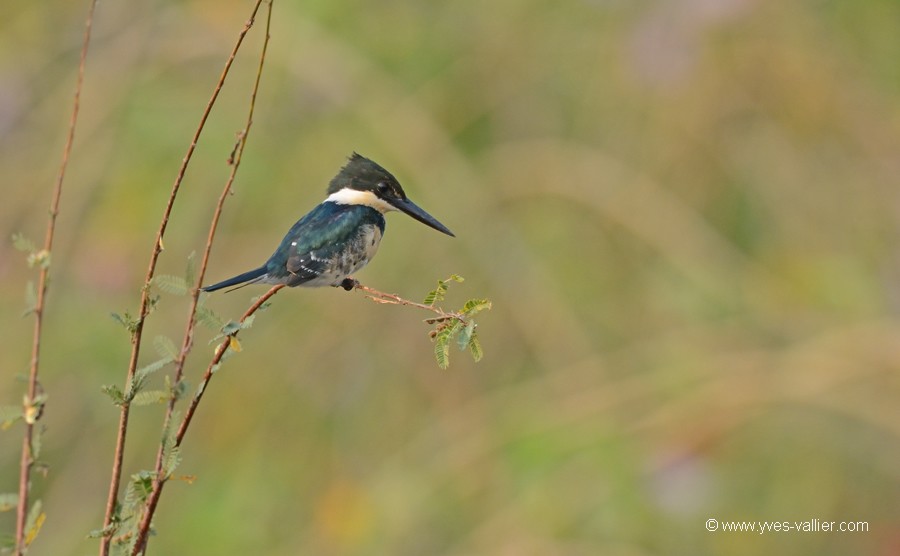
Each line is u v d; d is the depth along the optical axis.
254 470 12.30
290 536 12.05
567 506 11.56
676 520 11.66
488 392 12.77
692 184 13.91
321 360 12.77
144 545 5.27
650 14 14.21
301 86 13.85
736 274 13.42
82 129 13.57
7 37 14.23
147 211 13.10
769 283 13.42
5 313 12.91
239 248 13.10
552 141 13.84
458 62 14.21
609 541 11.45
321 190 13.41
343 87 13.77
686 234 13.49
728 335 13.04
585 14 14.38
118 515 5.30
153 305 5.35
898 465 12.34
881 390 12.52
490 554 11.28
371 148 13.57
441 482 11.94
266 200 13.33
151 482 5.32
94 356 12.50
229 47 13.98
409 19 14.30
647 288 13.40
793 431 12.49
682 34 14.05
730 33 14.02
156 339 5.44
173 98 13.67
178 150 13.34
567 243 13.42
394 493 11.79
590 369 12.65
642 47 14.12
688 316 13.17
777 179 13.93
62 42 14.29
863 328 12.79
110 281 12.91
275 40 13.93
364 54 14.08
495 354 12.93
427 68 14.08
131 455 12.29
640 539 11.53
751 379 12.45
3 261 13.20
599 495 11.62
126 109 13.69
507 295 13.10
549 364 12.84
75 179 13.39
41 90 14.07
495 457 12.03
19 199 13.44
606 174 13.70
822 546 11.99
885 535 11.95
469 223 13.27
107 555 5.28
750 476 12.27
